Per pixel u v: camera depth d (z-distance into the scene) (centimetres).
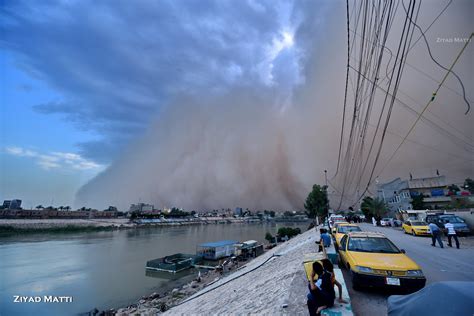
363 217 5806
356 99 727
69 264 4878
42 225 11444
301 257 1298
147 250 6631
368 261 676
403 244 1611
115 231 12062
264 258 2633
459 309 275
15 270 4412
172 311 1437
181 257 5138
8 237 9000
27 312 2644
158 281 3731
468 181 5256
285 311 620
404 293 619
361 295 653
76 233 10844
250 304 837
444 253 1250
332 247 1048
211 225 18988
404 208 5459
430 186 5466
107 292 3256
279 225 19250
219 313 927
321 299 455
